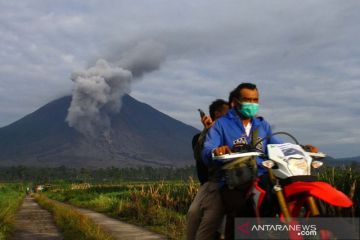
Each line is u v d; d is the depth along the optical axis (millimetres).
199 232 4914
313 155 4301
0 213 17328
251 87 4758
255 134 4785
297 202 3949
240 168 4316
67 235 13555
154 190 21797
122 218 20000
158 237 12953
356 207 7020
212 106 5914
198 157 5281
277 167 4094
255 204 4215
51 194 82062
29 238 13734
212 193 4797
